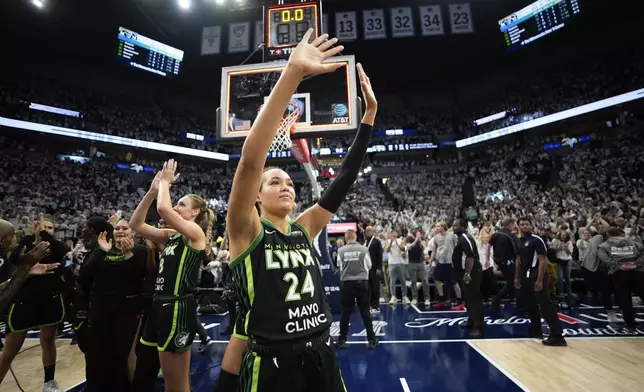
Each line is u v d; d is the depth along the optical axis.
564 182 18.00
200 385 3.61
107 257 2.99
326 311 1.32
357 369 4.05
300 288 1.25
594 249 6.26
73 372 4.03
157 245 3.30
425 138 27.52
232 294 4.75
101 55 22.75
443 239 7.95
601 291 6.13
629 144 17.75
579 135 21.80
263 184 1.43
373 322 6.44
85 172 20.69
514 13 21.23
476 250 5.34
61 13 19.12
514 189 19.77
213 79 26.89
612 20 20.70
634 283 5.59
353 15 18.98
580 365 3.92
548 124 21.94
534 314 5.05
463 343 4.91
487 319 6.36
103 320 2.86
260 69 5.20
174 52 23.38
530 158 21.62
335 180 1.59
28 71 21.03
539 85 23.61
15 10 18.31
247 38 18.45
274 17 5.88
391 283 8.31
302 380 1.14
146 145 23.84
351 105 4.93
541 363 4.02
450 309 7.38
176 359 2.45
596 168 17.30
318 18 5.81
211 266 5.64
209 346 5.02
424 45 23.69
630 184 15.00
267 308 1.16
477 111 27.36
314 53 1.14
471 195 20.75
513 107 24.33
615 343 4.67
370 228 7.74
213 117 29.75
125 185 22.03
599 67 21.00
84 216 16.39
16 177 17.38
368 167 24.80
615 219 6.72
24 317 3.25
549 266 8.09
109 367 2.84
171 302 2.49
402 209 20.97
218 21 21.05
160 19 20.77
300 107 4.98
